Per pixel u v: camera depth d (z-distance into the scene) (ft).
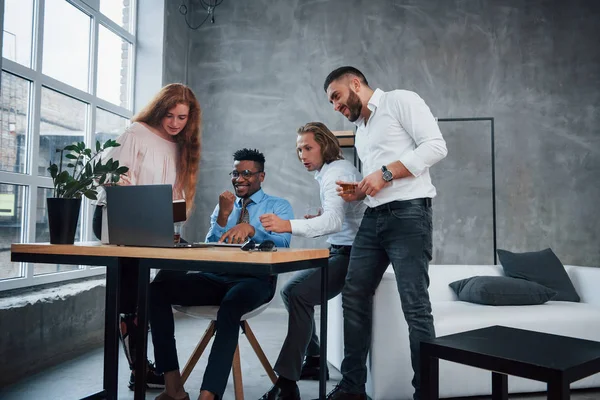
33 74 11.35
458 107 18.80
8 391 8.87
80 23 13.56
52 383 9.34
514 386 8.66
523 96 18.76
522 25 18.92
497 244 18.56
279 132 19.11
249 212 9.05
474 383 8.41
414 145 7.75
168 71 17.54
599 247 18.40
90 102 13.84
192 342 12.83
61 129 12.65
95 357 11.19
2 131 10.50
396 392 8.28
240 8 19.44
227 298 7.29
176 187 9.28
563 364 4.61
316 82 19.12
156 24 17.03
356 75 8.07
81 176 7.27
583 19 18.86
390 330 8.31
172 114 9.00
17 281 10.98
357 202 8.95
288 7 19.31
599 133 18.61
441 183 18.67
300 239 18.88
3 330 9.34
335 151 9.09
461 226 18.56
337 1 19.21
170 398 7.50
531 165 18.62
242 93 19.27
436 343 5.46
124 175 8.69
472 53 18.89
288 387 7.77
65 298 11.31
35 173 11.50
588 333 8.89
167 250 6.08
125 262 7.97
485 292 9.70
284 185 18.99
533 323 8.75
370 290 8.13
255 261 5.70
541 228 18.51
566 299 10.61
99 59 14.71
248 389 9.30
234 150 19.16
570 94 18.74
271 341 13.33
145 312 6.24
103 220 7.02
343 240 9.03
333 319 10.46
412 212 7.43
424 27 18.99
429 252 7.57
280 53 19.25
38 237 11.68
